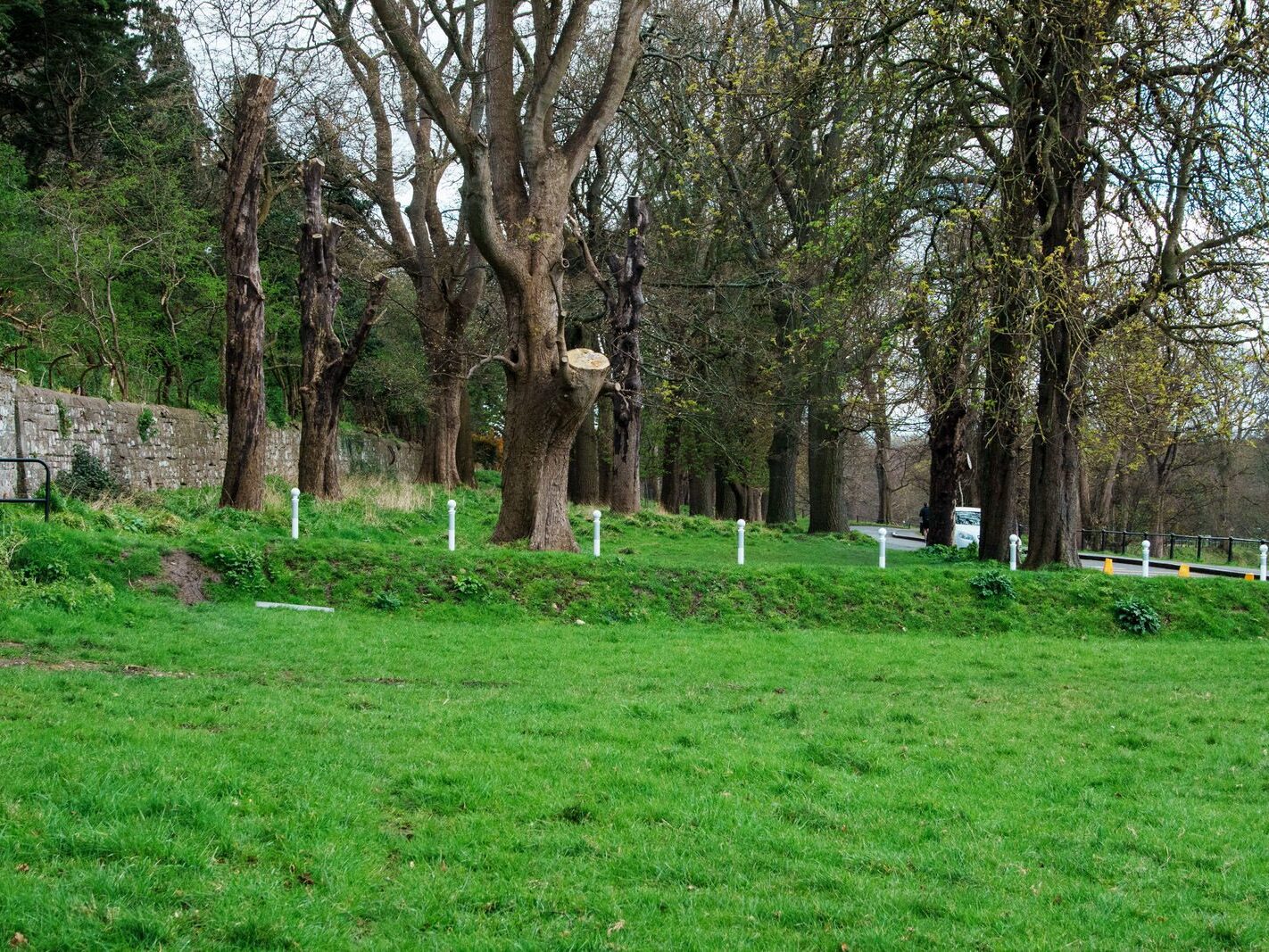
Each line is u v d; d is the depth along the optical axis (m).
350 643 12.73
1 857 5.05
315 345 24.12
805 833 6.77
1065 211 19.31
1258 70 16.58
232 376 19.84
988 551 24.39
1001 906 5.80
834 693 11.67
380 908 5.16
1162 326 17.67
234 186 19.39
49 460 17.81
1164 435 19.97
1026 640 16.52
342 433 33.59
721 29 27.58
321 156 30.73
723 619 16.83
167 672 10.39
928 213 20.25
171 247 26.48
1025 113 18.44
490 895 5.43
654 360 32.06
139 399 25.12
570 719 9.38
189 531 17.02
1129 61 17.66
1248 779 8.70
